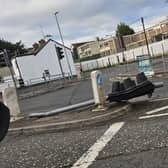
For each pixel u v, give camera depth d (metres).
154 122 7.70
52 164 5.62
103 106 10.24
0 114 2.90
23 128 9.30
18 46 110.75
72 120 9.22
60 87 35.62
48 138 7.86
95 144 6.50
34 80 61.44
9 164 6.02
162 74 22.47
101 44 102.31
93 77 10.31
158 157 5.07
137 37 77.12
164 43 60.31
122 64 64.50
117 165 5.04
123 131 7.29
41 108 16.41
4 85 53.22
